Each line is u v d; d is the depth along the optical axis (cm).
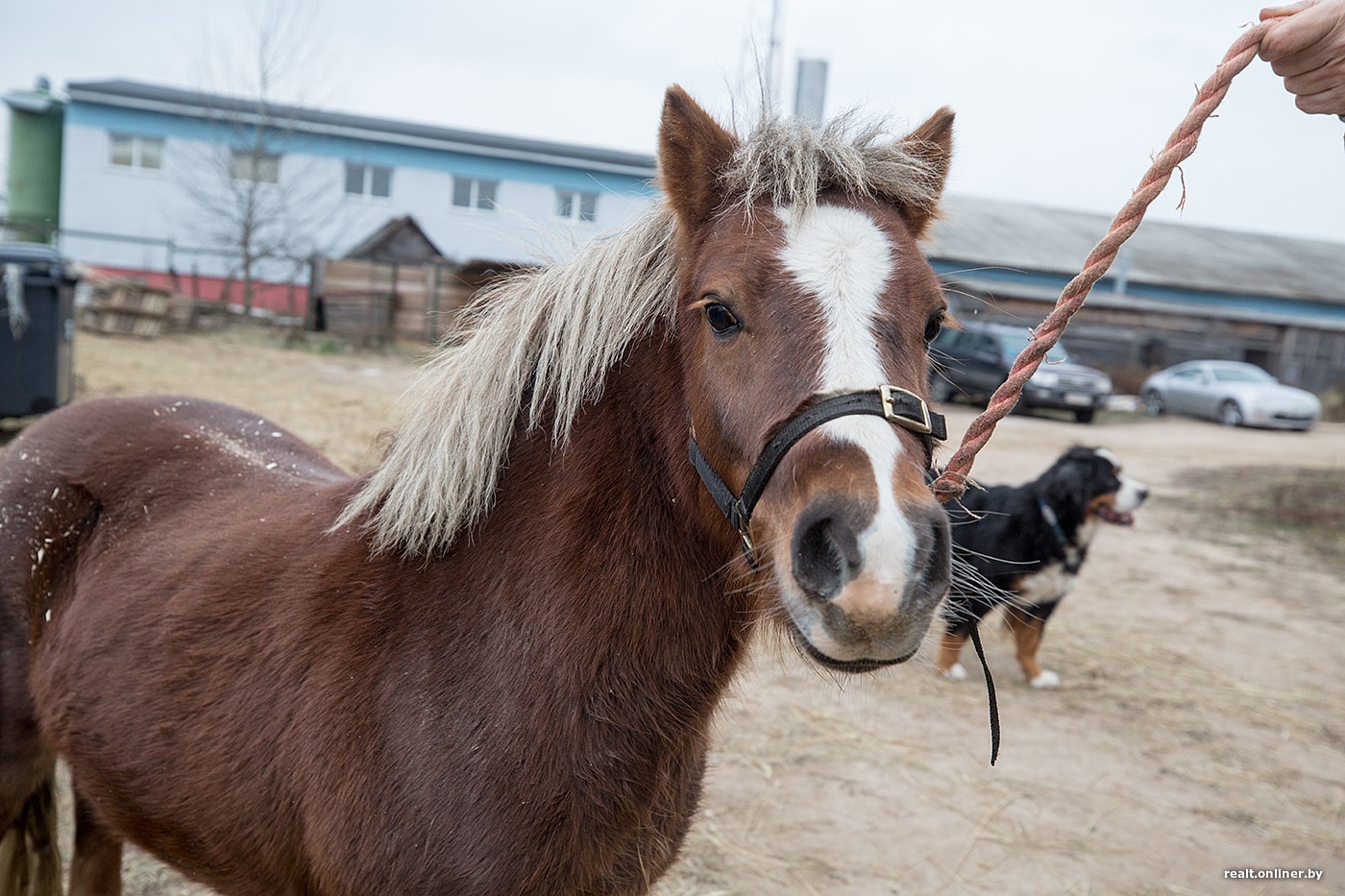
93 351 1303
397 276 2000
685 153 176
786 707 446
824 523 139
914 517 135
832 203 166
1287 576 765
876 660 136
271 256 2206
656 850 180
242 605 191
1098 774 405
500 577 172
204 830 186
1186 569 769
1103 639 579
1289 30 178
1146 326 2517
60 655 213
